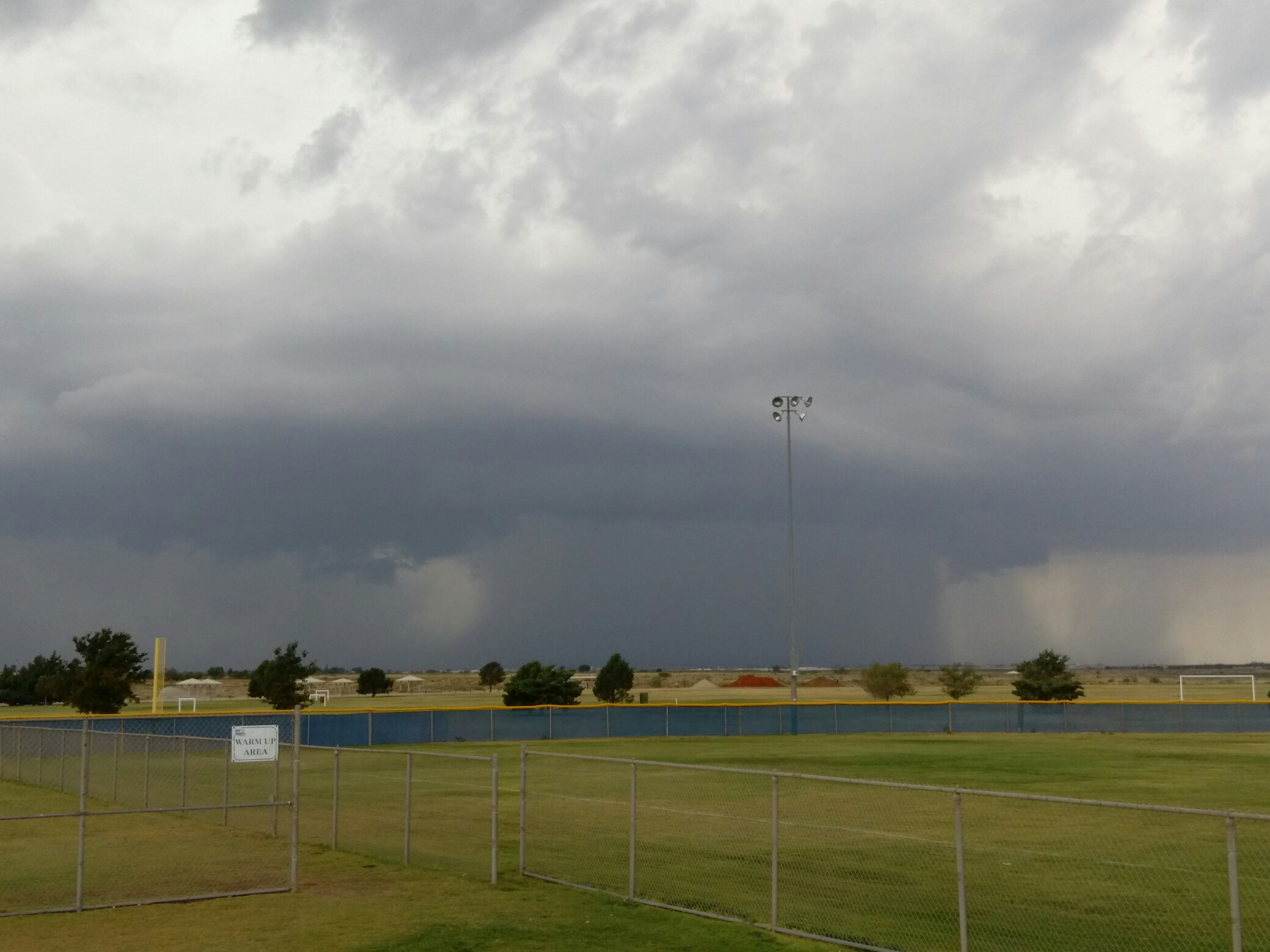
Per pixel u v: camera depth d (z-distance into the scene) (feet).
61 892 55.83
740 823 77.20
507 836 72.59
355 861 63.57
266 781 104.42
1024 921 47.80
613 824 77.56
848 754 142.82
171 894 54.75
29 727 106.22
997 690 410.72
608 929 46.88
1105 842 68.90
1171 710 193.47
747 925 47.42
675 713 179.22
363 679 405.59
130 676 209.46
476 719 165.78
